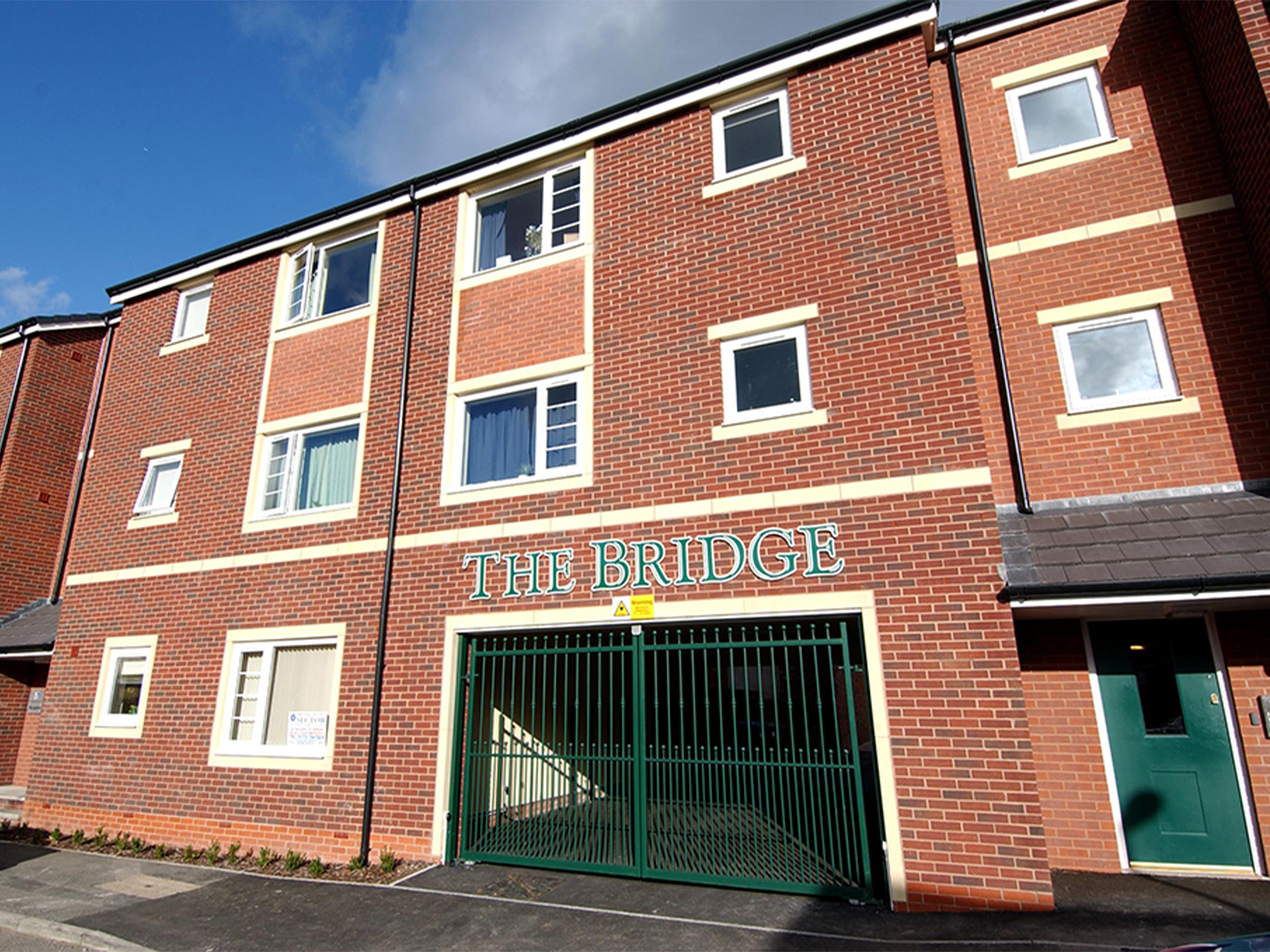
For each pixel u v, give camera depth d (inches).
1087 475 298.2
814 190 328.8
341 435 416.5
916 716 257.9
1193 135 315.3
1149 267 308.3
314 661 380.2
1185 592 236.1
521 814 332.5
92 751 423.5
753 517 299.9
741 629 307.3
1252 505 264.8
